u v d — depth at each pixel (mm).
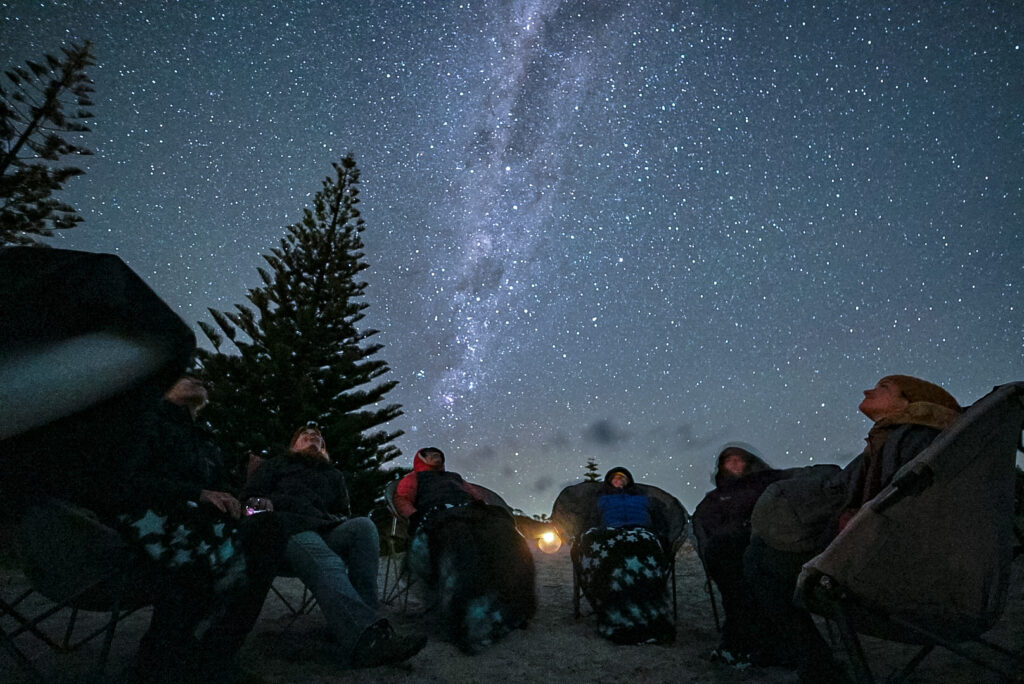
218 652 2096
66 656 2633
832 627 3365
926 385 2160
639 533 3525
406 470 13461
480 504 3621
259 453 11828
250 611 2170
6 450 1507
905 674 2072
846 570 1772
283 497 3125
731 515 3172
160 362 1646
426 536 3504
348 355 13359
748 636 2854
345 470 12945
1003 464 1802
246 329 14094
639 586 3320
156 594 2016
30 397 1465
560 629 3604
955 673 2490
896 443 1937
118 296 1612
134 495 1868
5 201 14297
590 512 3943
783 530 2154
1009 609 3422
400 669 2717
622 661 2930
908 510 1750
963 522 1747
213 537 1998
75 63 14547
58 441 1575
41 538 1774
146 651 2062
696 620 3877
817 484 2234
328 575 2598
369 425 13383
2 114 14289
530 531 4188
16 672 2365
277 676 2537
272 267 14656
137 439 1695
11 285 1516
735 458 3385
